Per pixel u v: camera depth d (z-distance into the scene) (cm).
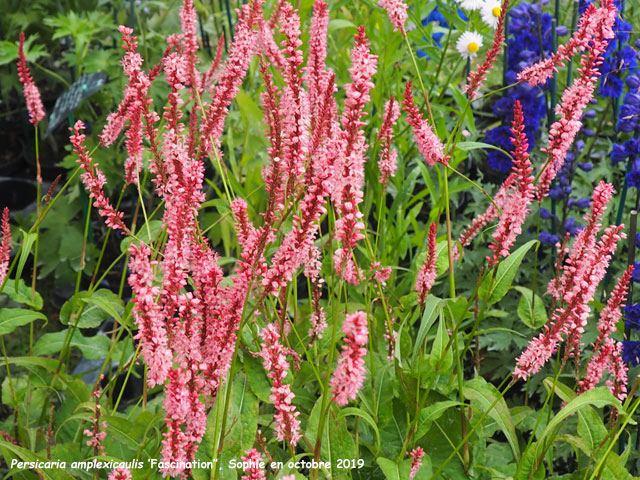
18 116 598
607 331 222
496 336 336
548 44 371
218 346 186
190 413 182
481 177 399
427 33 373
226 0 415
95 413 220
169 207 200
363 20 395
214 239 418
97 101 454
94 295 275
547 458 240
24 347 419
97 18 452
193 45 258
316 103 229
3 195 541
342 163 172
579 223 358
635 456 283
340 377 158
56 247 457
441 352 219
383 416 231
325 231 387
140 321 164
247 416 207
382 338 278
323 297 358
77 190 456
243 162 353
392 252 330
